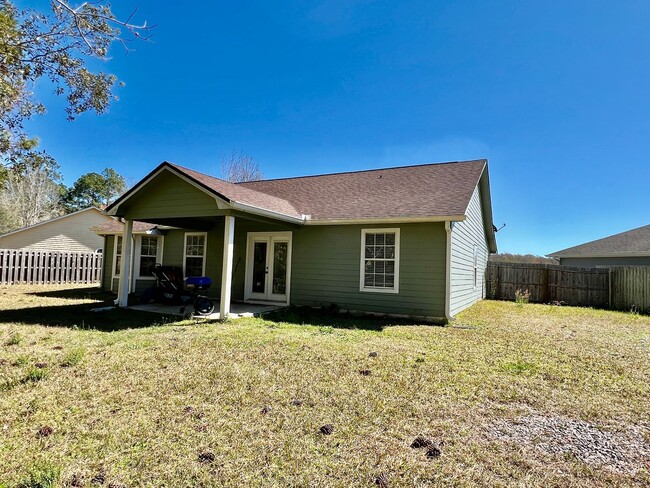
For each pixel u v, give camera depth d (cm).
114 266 1430
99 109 835
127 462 252
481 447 285
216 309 1020
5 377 414
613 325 942
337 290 1029
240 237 1191
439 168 1239
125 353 527
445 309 900
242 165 3181
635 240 1914
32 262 1633
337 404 358
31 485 222
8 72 666
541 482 241
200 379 420
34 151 859
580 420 338
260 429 304
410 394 390
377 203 1045
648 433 314
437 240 919
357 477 241
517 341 687
